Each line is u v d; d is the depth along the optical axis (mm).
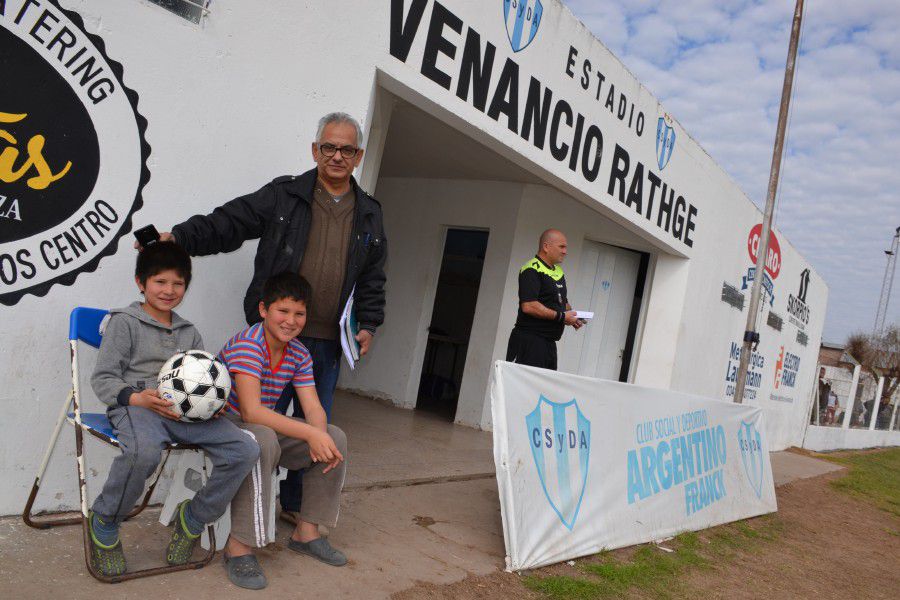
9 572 2424
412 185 8891
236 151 3447
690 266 8773
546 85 5758
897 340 32406
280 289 2807
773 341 12742
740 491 6402
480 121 5090
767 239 10500
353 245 3248
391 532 3727
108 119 2971
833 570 5219
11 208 2727
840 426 19047
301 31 3662
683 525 5289
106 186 2996
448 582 3184
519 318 5340
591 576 3766
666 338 8727
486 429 7789
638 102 7172
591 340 8836
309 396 3084
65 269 2908
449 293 8812
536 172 6070
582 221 8430
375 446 5695
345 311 3141
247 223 3051
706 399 5938
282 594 2697
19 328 2809
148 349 2711
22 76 2695
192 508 2689
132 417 2490
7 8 2625
